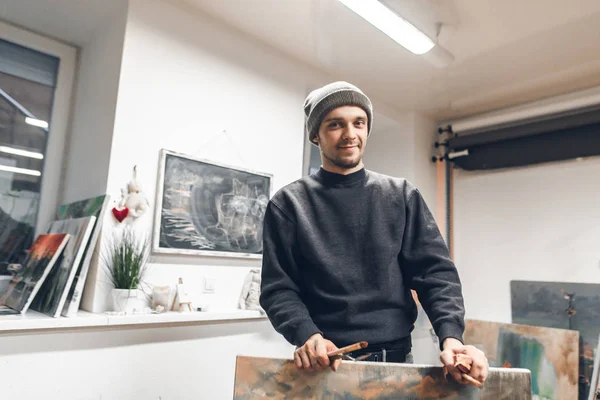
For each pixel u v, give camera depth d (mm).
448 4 1759
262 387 814
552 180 2615
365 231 924
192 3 1818
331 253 914
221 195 1829
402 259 936
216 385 1648
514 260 2723
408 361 912
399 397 766
